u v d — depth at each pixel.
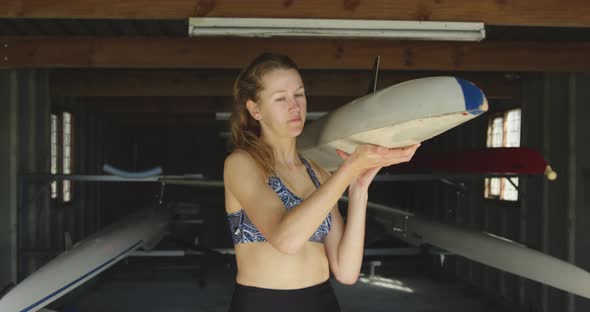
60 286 3.22
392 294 5.75
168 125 9.27
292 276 1.06
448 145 7.27
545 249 4.50
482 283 5.94
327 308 1.10
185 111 6.86
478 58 3.82
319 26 2.78
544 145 4.53
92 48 3.68
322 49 3.77
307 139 2.35
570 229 4.12
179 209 7.04
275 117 1.08
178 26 4.06
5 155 4.23
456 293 5.83
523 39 4.35
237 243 1.09
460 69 3.83
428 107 0.98
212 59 3.72
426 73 5.29
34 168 4.64
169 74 5.31
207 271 6.64
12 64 3.63
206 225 9.76
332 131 1.44
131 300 5.52
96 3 2.68
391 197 9.90
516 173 4.35
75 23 3.93
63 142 5.72
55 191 5.41
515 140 5.23
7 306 2.85
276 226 0.94
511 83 5.09
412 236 5.19
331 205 0.92
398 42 3.79
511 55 3.84
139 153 10.50
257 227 1.00
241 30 2.76
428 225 4.89
